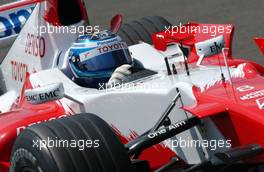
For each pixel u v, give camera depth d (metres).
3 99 21.92
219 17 35.06
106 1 41.22
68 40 21.50
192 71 17.86
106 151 14.66
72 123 15.00
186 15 36.34
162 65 19.09
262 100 14.94
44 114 17.86
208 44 18.22
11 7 22.69
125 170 14.67
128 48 19.39
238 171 15.55
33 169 14.87
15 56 22.09
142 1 40.19
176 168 16.95
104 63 18.23
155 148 17.12
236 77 16.78
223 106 15.15
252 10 35.12
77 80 18.58
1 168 17.72
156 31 23.59
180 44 20.02
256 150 14.47
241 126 14.91
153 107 16.78
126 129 17.31
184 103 16.12
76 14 21.86
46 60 21.05
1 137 17.44
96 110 17.39
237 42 31.09
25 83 19.39
